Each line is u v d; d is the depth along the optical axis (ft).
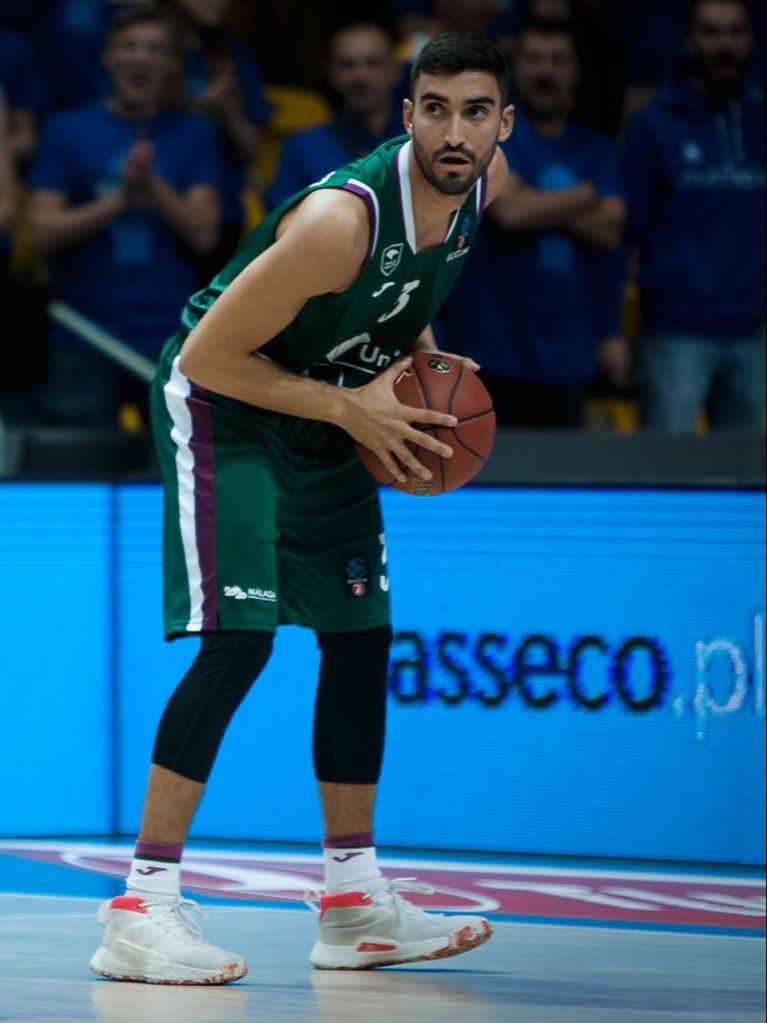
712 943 36.01
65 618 46.98
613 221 61.16
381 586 33.63
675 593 44.27
